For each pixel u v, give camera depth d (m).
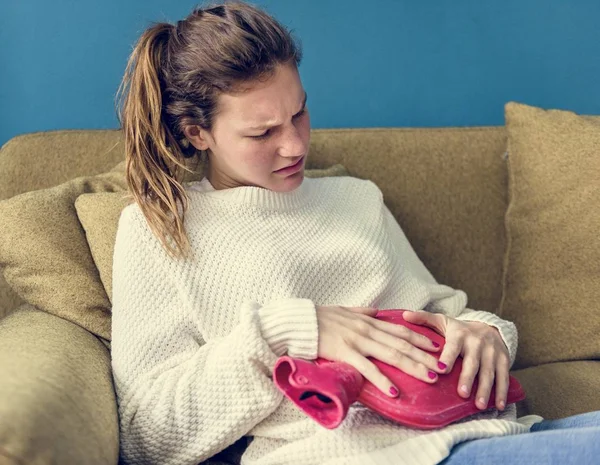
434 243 1.69
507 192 1.73
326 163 1.71
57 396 1.00
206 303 1.24
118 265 1.27
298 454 1.08
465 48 1.94
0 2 1.83
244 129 1.23
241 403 1.12
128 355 1.20
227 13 1.25
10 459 0.88
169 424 1.13
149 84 1.29
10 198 1.49
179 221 1.27
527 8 1.92
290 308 1.14
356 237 1.41
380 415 1.11
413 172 1.71
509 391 1.20
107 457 1.03
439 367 1.11
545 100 1.97
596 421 1.10
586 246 1.56
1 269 1.43
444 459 1.03
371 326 1.15
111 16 1.86
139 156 1.30
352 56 1.92
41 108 1.89
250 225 1.33
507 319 1.63
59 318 1.34
